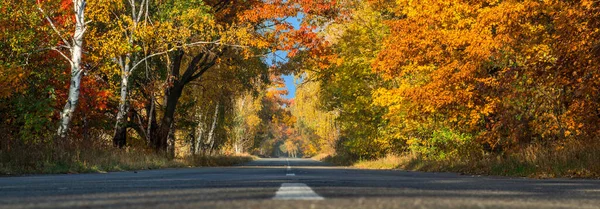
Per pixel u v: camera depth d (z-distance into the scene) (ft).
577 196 12.19
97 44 61.31
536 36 48.65
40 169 40.73
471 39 51.88
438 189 13.84
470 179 26.55
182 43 69.05
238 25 79.77
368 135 89.66
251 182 17.84
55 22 59.21
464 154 62.39
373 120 89.35
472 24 53.42
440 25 58.23
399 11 79.05
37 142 47.21
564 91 46.29
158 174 34.37
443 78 54.39
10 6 52.11
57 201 9.30
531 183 20.70
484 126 60.39
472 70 52.01
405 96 56.75
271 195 10.22
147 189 13.29
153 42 73.46
